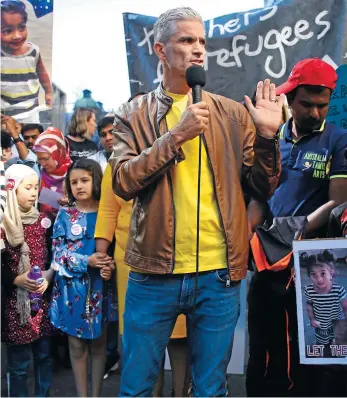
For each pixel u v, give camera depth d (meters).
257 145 2.06
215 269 2.07
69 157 3.14
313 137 2.63
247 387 2.71
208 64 2.83
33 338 2.83
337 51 2.67
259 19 2.76
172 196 2.07
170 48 2.05
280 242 2.58
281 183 2.66
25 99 3.04
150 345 2.12
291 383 2.63
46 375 2.91
